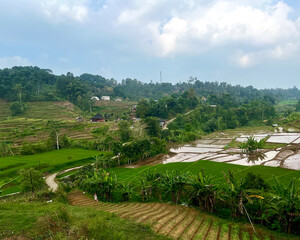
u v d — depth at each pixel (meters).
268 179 35.00
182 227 21.22
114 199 33.97
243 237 19.78
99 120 125.81
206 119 140.12
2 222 15.64
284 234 20.48
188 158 60.38
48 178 45.91
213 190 25.59
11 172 46.19
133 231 18.17
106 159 57.22
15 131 87.94
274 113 143.62
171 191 30.61
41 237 14.34
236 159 53.38
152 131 95.06
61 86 168.38
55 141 74.06
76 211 22.06
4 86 142.38
